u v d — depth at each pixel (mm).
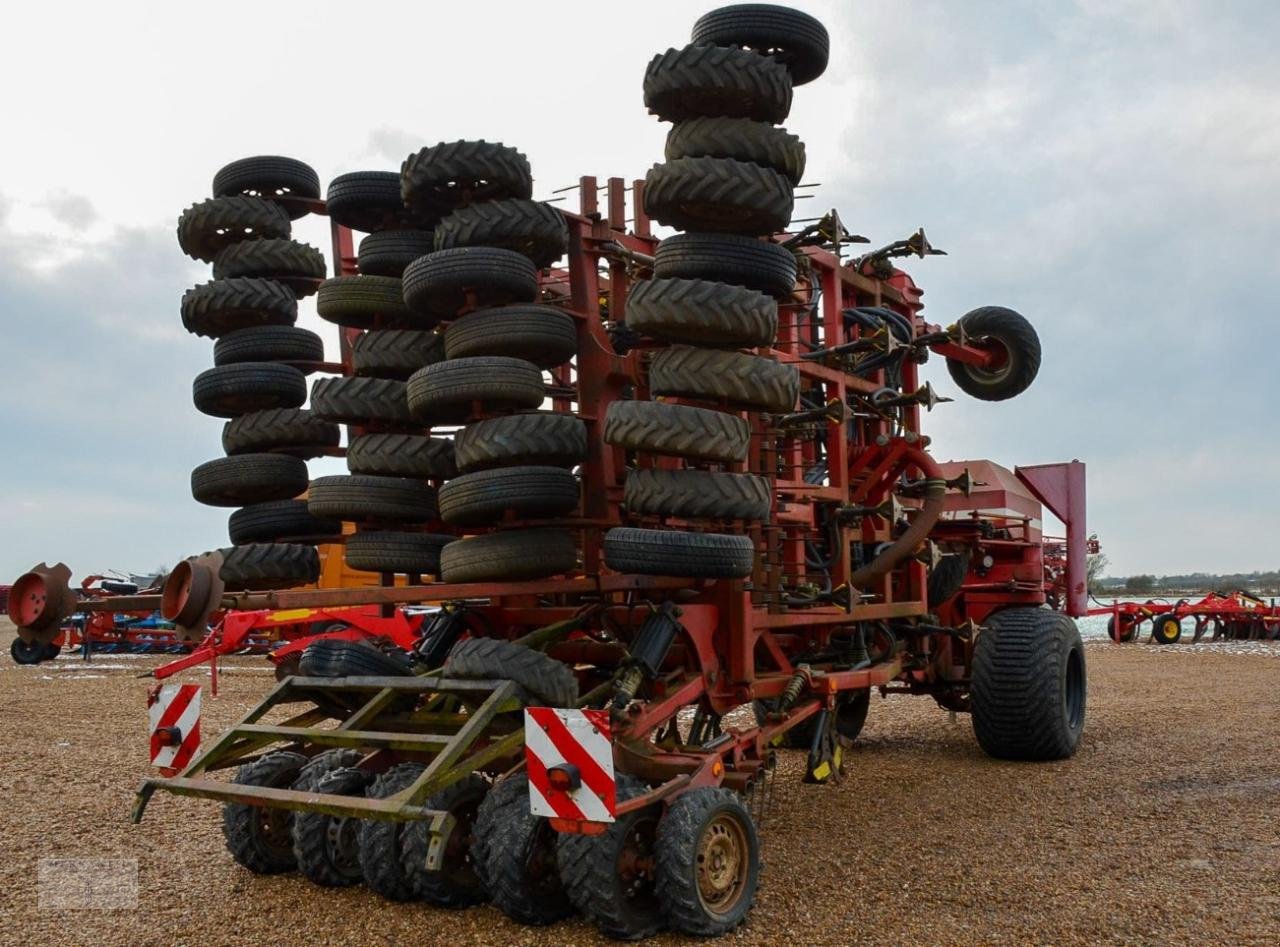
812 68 5898
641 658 5105
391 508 5652
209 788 4645
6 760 8414
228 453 6184
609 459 5828
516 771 4797
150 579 20969
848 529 6941
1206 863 5195
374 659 5609
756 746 5512
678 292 4953
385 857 4746
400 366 5852
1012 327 8383
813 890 4914
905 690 8914
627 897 4348
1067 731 7980
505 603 6375
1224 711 10625
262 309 6059
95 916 4656
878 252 7488
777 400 5195
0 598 37938
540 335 5324
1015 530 9273
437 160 5395
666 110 5480
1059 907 4590
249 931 4465
